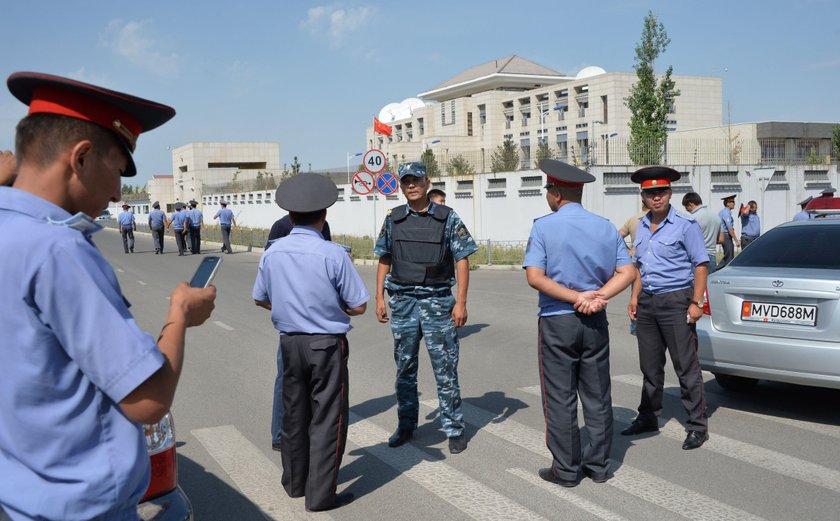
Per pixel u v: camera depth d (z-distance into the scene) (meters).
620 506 4.46
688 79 65.94
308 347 4.43
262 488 4.88
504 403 6.88
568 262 4.67
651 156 24.81
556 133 65.81
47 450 1.75
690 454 5.41
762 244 6.85
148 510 2.75
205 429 6.17
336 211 35.69
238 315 12.70
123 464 1.83
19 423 1.72
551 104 66.12
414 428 5.78
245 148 76.00
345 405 4.53
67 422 1.76
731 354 6.29
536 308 12.96
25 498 1.73
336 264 4.45
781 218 27.73
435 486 4.85
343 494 4.63
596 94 62.19
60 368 1.75
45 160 1.80
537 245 4.73
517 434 5.95
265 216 42.78
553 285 4.63
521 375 8.02
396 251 5.57
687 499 4.55
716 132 44.66
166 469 2.87
